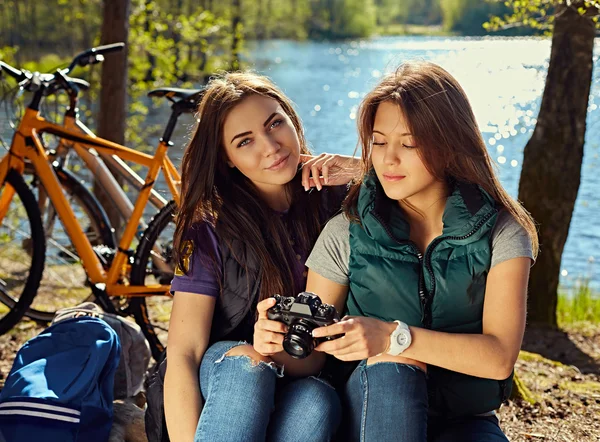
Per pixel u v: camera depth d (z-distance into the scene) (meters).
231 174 2.45
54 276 5.07
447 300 2.09
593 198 11.85
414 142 2.04
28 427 2.39
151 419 2.31
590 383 3.75
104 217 4.20
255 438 1.98
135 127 9.80
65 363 2.56
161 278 3.93
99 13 13.25
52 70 4.07
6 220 4.89
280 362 2.19
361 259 2.15
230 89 2.36
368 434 1.97
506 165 11.38
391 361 2.05
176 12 14.99
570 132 4.79
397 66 2.14
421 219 2.20
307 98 27.00
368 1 61.94
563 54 4.71
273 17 41.62
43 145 4.09
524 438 3.05
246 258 2.33
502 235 2.08
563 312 5.46
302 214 2.47
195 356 2.27
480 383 2.11
